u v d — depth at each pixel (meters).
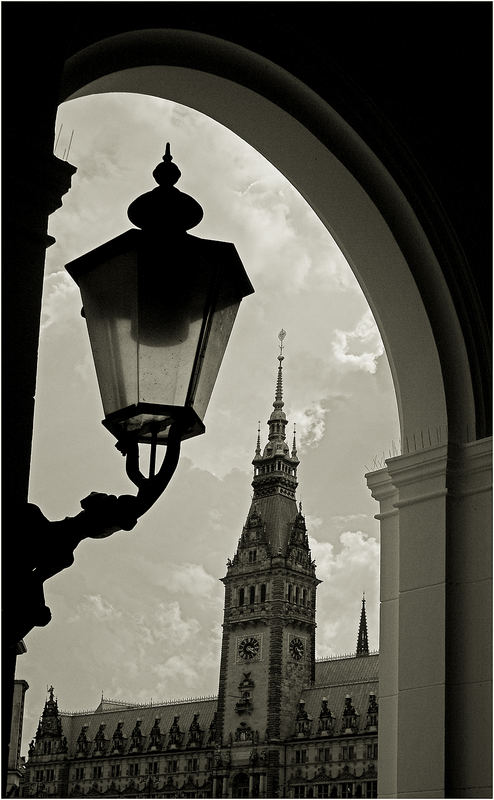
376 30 6.04
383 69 6.01
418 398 6.22
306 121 5.82
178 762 130.25
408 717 5.75
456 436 6.05
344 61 5.84
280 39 5.59
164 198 4.11
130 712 138.88
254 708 125.50
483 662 5.61
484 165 6.31
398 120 6.00
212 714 132.00
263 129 6.02
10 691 3.51
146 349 3.94
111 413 3.98
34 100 4.19
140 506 3.84
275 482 136.62
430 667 5.75
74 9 4.54
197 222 4.20
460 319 6.07
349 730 118.88
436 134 6.16
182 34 5.24
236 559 133.88
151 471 3.98
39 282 4.04
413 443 6.20
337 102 5.79
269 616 128.62
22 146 4.08
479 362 6.07
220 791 124.38
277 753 122.12
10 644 3.53
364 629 144.50
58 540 3.65
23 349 3.92
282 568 130.12
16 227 4.00
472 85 6.39
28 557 3.62
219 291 4.07
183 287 3.98
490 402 6.05
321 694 124.44
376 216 6.07
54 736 139.88
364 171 6.00
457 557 5.89
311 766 120.19
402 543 6.09
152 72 5.42
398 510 6.25
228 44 5.40
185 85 5.68
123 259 4.01
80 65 4.85
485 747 5.45
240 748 124.31
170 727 133.25
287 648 127.44
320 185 6.19
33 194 4.08
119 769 134.12
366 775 116.31
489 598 5.70
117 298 4.02
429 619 5.84
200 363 3.98
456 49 6.38
